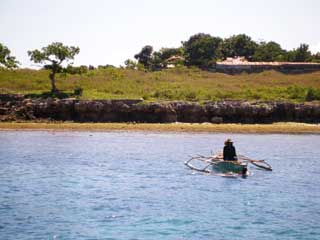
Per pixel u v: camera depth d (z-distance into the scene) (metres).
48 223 45.31
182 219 46.94
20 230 43.22
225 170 69.88
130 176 68.81
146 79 176.88
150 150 95.06
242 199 55.41
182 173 71.38
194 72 195.12
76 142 106.50
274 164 81.56
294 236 42.34
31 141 107.69
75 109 136.38
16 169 74.25
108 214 48.44
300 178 69.00
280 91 167.88
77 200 54.22
